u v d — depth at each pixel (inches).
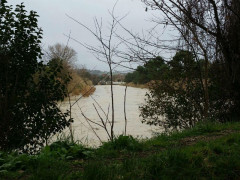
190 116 407.8
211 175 159.3
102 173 144.3
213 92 406.6
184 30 351.9
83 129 557.9
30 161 163.8
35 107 315.9
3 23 300.2
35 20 311.0
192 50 371.2
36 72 332.2
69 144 210.8
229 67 396.8
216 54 388.8
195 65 396.5
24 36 310.2
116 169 153.6
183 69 398.3
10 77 305.9
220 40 380.5
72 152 194.1
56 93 331.9
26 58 312.7
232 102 408.2
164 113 430.3
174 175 153.4
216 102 410.9
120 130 550.0
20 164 161.9
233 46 385.4
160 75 399.9
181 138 255.6
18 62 310.2
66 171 154.3
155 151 205.9
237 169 166.7
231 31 384.2
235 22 380.8
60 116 329.7
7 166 155.1
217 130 277.3
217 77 407.8
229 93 402.0
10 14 301.4
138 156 190.9
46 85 327.6
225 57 394.3
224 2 370.3
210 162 172.6
